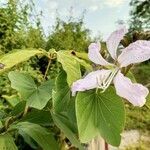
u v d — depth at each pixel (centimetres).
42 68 106
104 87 16
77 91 17
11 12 125
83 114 16
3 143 17
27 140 20
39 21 146
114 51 17
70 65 17
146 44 16
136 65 17
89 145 18
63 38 180
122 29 17
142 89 15
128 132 134
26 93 18
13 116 20
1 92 79
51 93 18
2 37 125
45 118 19
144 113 143
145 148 126
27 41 133
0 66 18
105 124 16
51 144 17
